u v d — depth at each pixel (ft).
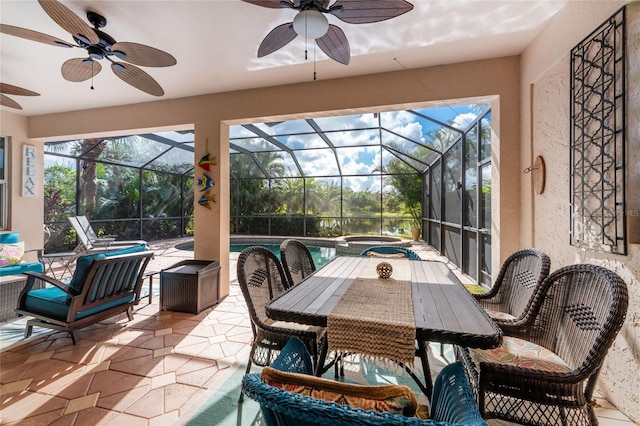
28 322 8.68
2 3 6.96
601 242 5.86
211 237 12.61
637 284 5.08
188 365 7.26
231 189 34.73
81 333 9.09
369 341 3.97
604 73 5.74
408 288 5.65
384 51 9.16
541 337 5.30
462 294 5.27
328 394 2.09
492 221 10.07
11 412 5.54
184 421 5.36
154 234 29.60
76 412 5.56
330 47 7.41
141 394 6.11
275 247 29.55
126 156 25.27
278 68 10.30
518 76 9.37
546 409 4.43
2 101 11.15
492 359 4.83
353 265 7.87
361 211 30.58
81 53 9.27
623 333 5.41
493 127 9.98
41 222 16.66
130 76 8.70
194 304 10.79
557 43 7.33
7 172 15.33
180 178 32.91
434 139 19.08
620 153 5.37
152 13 7.34
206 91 12.39
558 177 7.38
